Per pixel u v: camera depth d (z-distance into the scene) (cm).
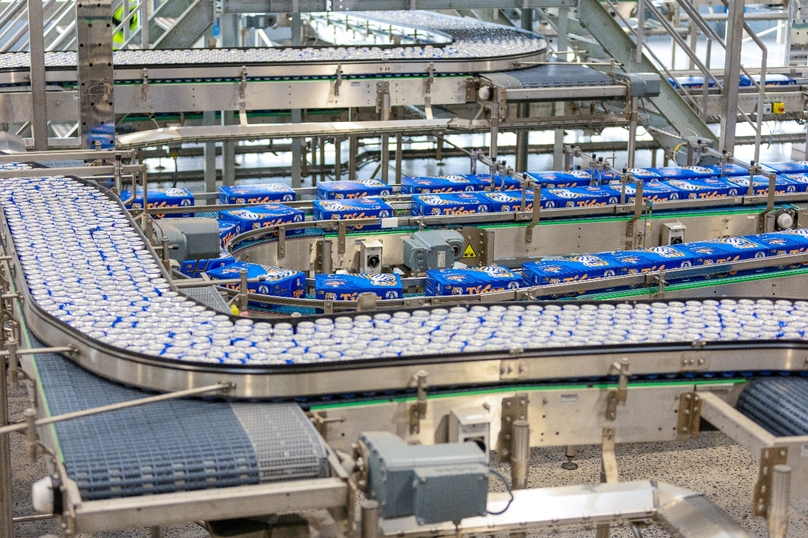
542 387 393
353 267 718
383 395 383
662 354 396
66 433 346
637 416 401
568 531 519
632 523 409
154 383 376
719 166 883
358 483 343
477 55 902
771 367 406
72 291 438
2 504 458
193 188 1159
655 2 1316
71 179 620
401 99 885
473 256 729
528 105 1084
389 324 416
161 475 326
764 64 970
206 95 840
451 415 383
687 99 1062
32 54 684
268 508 321
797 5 1208
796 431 376
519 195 756
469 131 881
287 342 393
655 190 780
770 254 689
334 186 773
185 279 518
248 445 340
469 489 324
